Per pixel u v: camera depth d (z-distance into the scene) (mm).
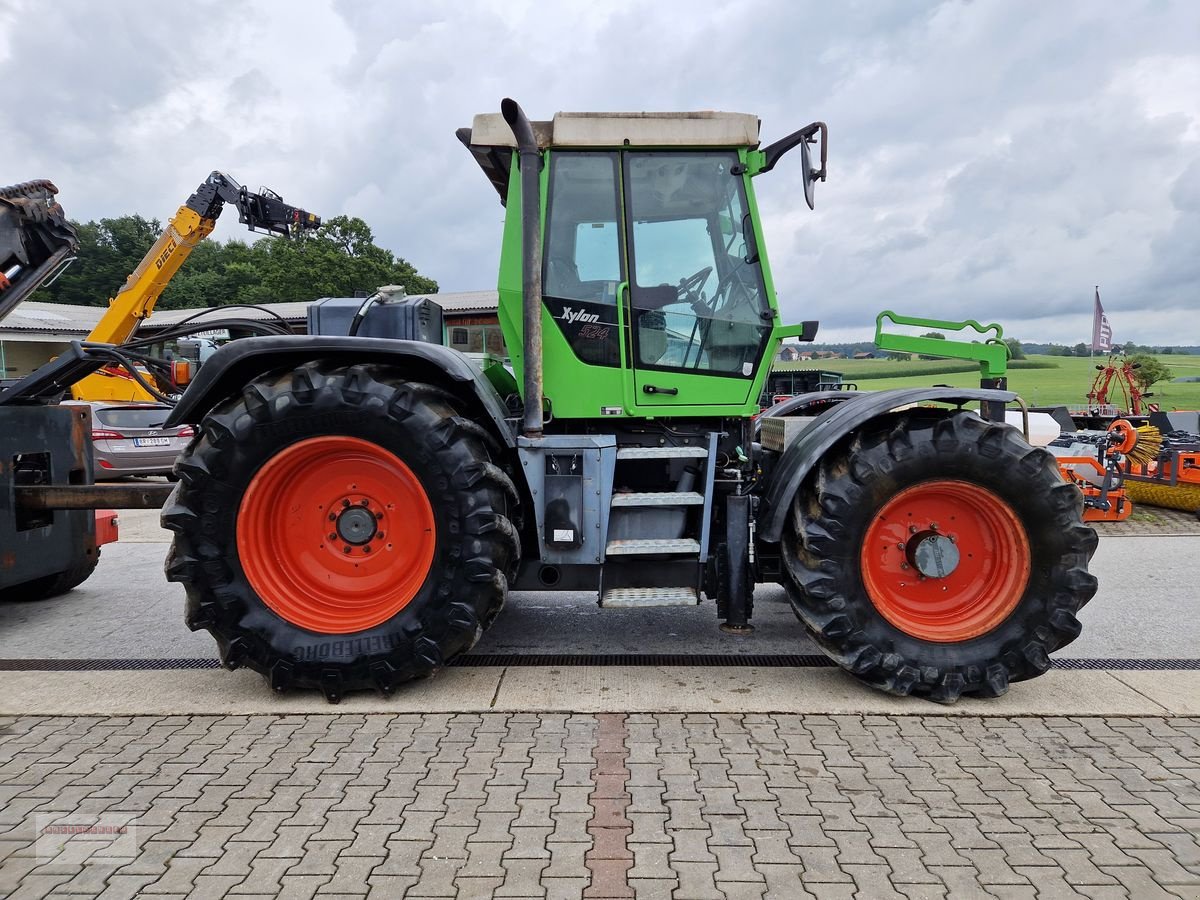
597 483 3361
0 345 22312
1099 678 3518
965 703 3217
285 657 3152
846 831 2250
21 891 1978
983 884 2006
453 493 3131
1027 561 3203
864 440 3330
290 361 3367
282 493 3336
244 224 10242
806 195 3434
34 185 4535
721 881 2014
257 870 2061
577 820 2301
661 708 3152
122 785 2518
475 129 3559
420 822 2291
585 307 3580
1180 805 2402
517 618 4500
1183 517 8352
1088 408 11086
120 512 8852
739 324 3629
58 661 3752
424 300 3895
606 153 3574
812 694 3307
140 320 9930
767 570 3574
